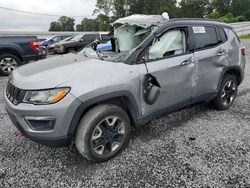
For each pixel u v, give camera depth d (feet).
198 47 10.60
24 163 8.31
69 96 7.01
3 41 21.24
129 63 8.45
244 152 8.90
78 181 7.40
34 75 7.80
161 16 10.78
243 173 7.70
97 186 7.18
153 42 8.95
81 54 10.71
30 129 7.26
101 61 8.80
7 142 9.72
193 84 10.43
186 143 9.59
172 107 10.05
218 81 11.76
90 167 8.09
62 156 8.75
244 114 12.53
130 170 7.91
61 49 45.65
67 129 7.27
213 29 11.51
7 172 7.80
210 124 11.32
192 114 12.52
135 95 8.43
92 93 7.29
